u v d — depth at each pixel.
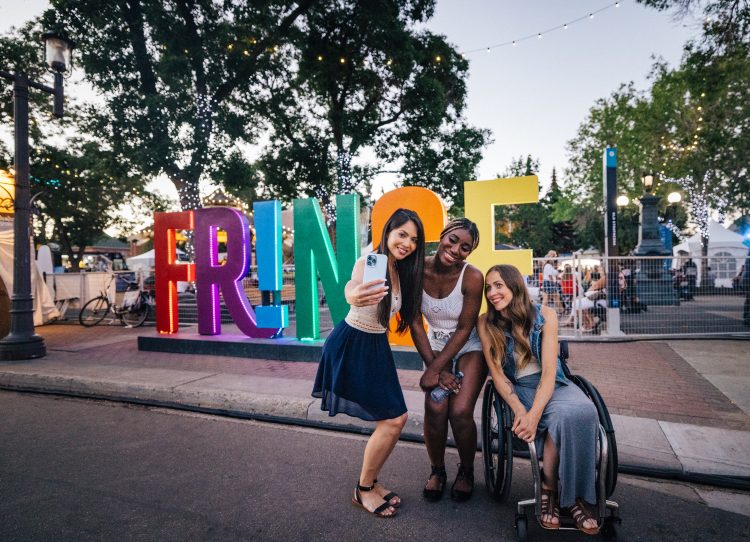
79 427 3.90
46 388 5.12
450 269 2.56
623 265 8.35
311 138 17.19
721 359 5.88
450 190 18.27
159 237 7.07
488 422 2.60
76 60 13.80
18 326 6.35
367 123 17.97
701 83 11.14
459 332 2.55
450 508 2.51
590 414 2.10
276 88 16.47
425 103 16.70
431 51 17.00
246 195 20.45
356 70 17.39
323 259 6.07
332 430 3.83
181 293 13.25
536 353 2.42
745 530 2.29
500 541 2.19
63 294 11.84
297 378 5.02
